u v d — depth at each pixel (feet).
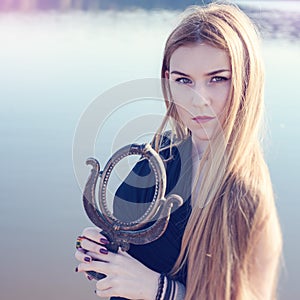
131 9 40.75
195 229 7.16
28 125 24.43
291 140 21.94
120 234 7.06
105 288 7.04
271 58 28.43
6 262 18.67
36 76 28.43
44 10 39.99
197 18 7.09
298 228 18.97
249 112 7.14
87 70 29.01
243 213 7.04
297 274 17.44
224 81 7.02
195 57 6.95
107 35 34.09
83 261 7.09
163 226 6.95
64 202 20.66
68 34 34.37
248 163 7.17
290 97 24.79
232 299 7.02
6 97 25.73
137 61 29.78
